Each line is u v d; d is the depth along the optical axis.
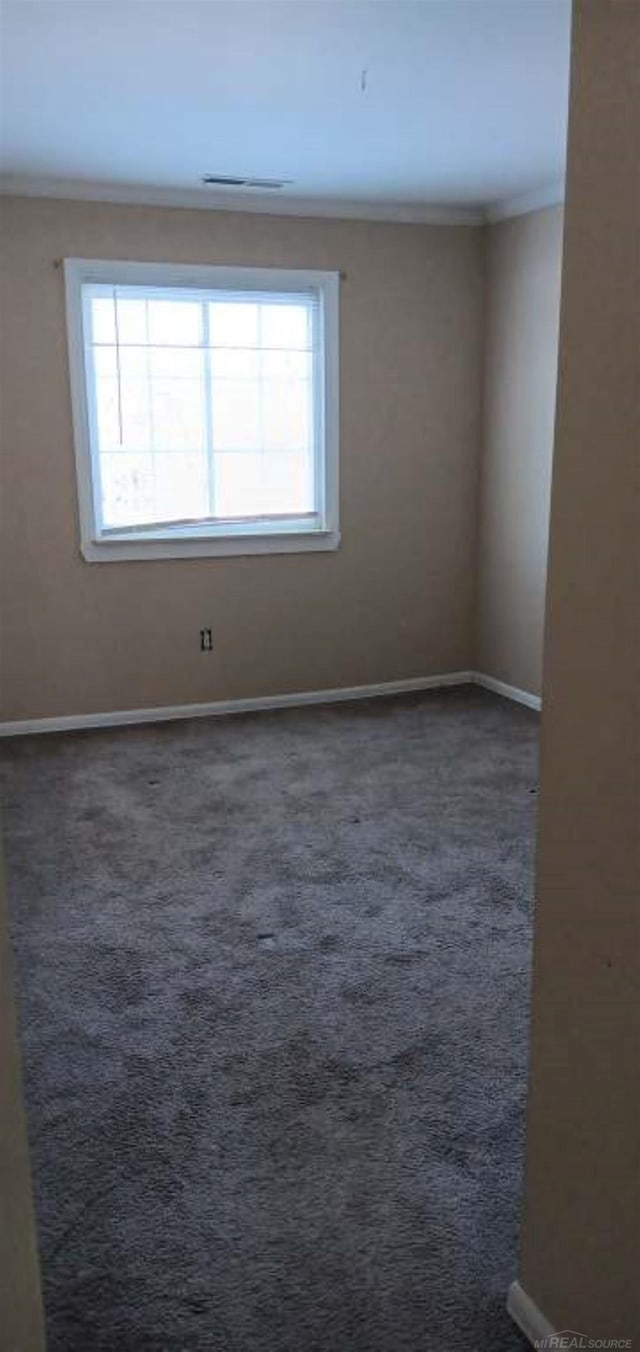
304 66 2.92
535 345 4.70
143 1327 1.57
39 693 4.65
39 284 4.29
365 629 5.21
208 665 4.92
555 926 1.40
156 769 4.15
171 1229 1.76
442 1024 2.35
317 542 4.99
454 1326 1.57
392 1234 1.75
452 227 4.93
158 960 2.64
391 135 3.62
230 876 3.14
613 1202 1.33
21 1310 1.17
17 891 3.04
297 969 2.60
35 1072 2.19
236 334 4.70
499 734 4.59
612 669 1.23
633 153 1.10
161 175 4.15
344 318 4.81
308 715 4.94
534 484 4.82
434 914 2.89
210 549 4.79
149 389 4.60
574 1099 1.40
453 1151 1.95
